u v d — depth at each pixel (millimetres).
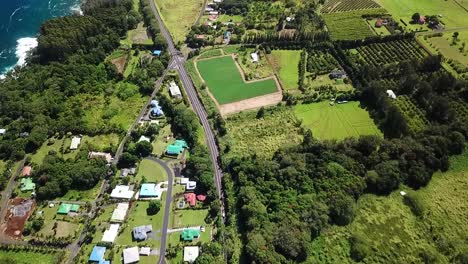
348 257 194250
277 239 192875
